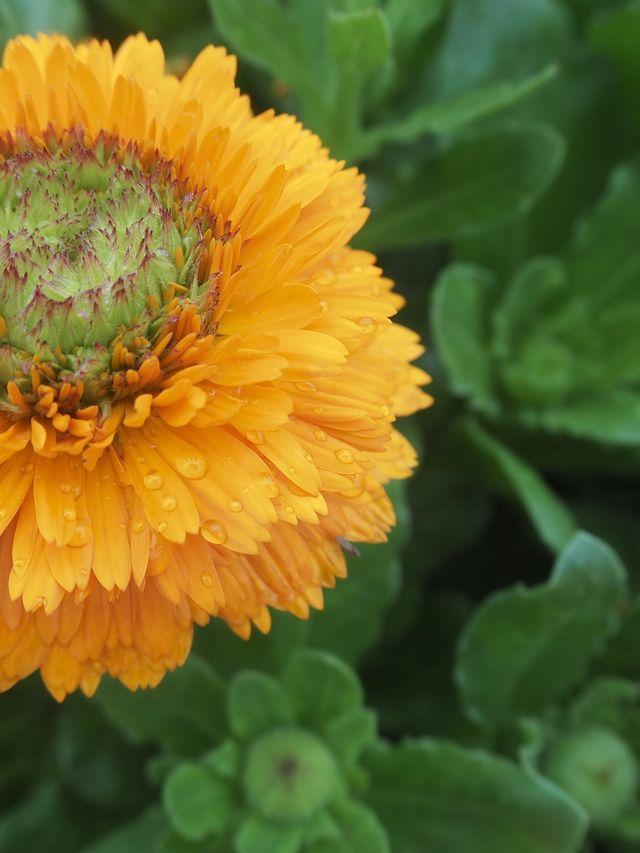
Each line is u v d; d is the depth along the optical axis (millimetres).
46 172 193
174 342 183
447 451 264
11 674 182
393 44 247
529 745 228
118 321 182
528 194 250
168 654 184
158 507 175
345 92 238
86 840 249
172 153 195
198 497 177
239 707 215
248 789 212
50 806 250
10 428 177
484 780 220
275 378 176
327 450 181
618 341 265
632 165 273
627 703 236
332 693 216
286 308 182
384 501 191
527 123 273
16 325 181
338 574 188
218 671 234
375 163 275
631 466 266
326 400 182
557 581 223
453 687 257
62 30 262
